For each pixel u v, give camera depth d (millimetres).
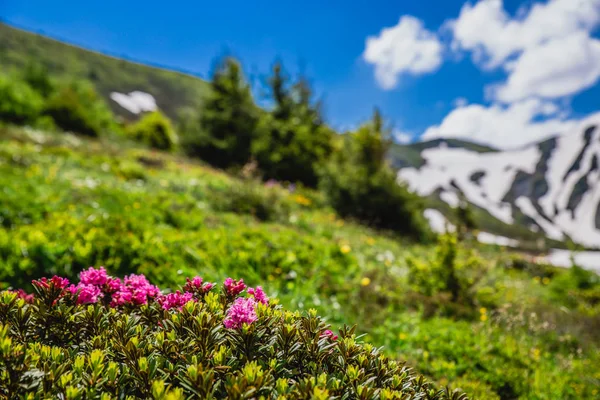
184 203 8258
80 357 1414
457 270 5836
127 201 7359
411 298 5219
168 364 1413
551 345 4641
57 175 9094
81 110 20844
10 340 1312
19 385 1256
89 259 4125
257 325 1537
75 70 73000
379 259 7215
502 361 3770
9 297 1643
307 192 15195
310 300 4492
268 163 19547
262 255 5086
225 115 21031
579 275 7812
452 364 3521
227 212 8797
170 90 87250
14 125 17062
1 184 7105
